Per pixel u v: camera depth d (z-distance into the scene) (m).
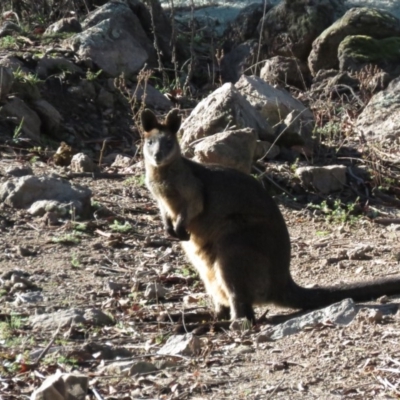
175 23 30.42
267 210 13.38
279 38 30.14
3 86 21.31
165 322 12.62
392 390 9.41
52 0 30.94
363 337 10.95
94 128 22.89
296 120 21.89
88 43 25.73
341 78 27.83
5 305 13.05
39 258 15.07
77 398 9.38
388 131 23.31
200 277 14.42
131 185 19.03
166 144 13.41
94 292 13.77
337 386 9.62
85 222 16.59
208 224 13.33
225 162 18.69
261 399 9.37
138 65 26.53
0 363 10.60
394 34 29.34
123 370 10.34
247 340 11.52
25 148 20.62
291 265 15.74
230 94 20.64
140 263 15.26
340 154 21.91
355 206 19.06
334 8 31.42
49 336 11.75
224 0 36.16
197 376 10.12
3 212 16.67
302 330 11.55
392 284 13.23
